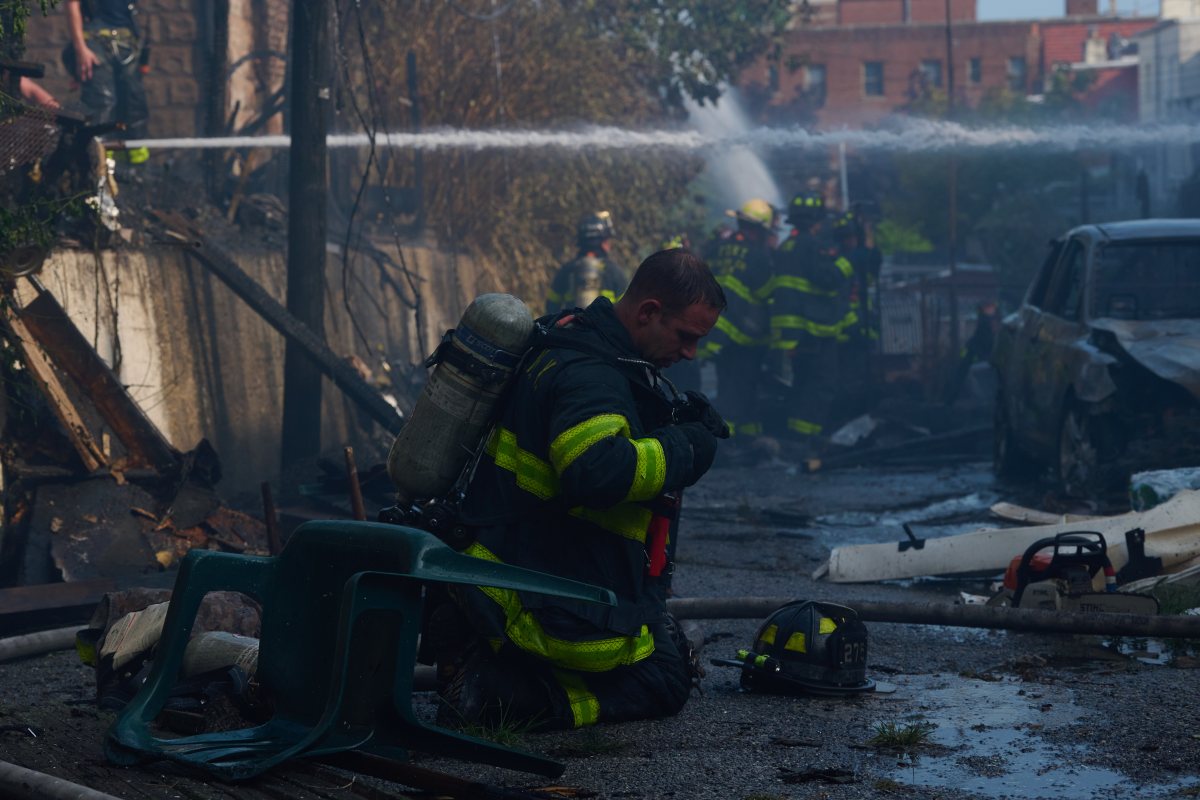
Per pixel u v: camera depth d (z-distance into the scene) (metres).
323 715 3.15
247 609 4.20
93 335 8.09
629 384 3.73
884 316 20.69
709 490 11.85
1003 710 4.12
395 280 12.61
